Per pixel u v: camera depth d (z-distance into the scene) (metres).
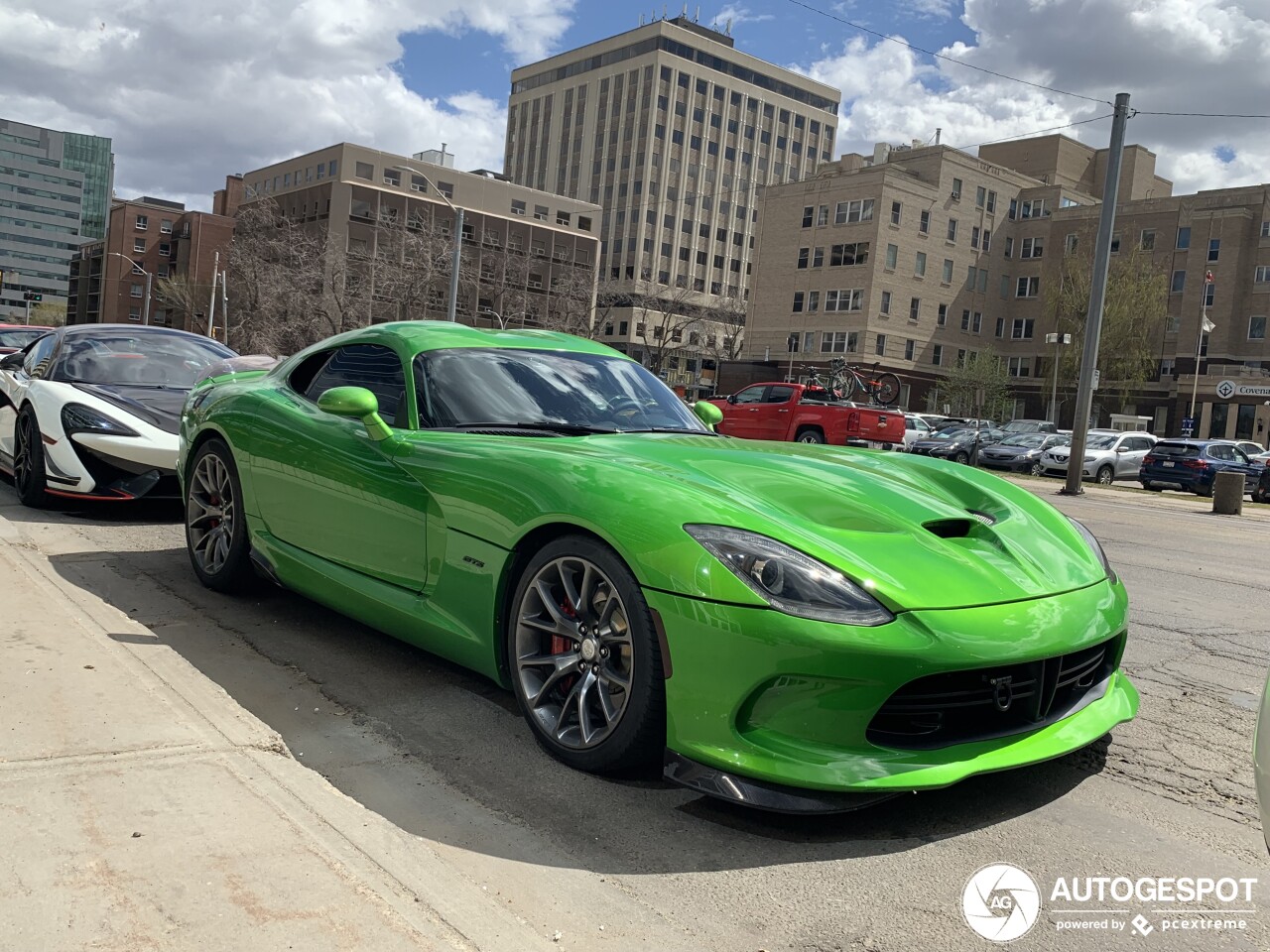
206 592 4.78
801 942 2.08
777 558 2.55
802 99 111.12
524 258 75.19
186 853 2.08
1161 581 7.36
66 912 1.84
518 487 3.04
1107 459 27.42
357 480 3.67
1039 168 76.75
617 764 2.77
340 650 4.02
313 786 2.51
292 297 57.75
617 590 2.72
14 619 3.65
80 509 6.88
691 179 102.25
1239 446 25.25
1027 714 2.75
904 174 61.12
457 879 2.16
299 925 1.86
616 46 102.75
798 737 2.49
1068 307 57.81
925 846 2.56
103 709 2.84
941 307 64.50
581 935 2.05
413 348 3.95
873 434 18.72
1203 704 4.00
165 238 114.00
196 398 4.99
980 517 3.23
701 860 2.42
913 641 2.46
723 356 91.62
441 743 3.10
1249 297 58.28
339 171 83.38
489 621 3.12
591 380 4.17
